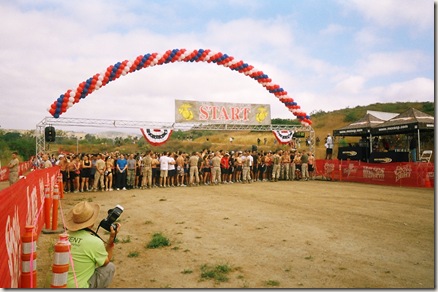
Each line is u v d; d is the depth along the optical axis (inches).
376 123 919.7
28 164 1184.8
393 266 227.6
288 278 207.3
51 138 729.0
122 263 240.5
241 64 877.2
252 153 868.0
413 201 496.4
